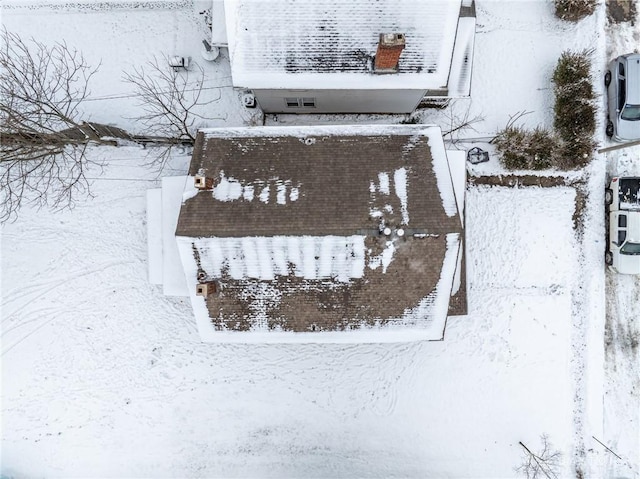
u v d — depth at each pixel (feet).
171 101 62.28
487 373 66.13
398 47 45.57
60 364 66.08
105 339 66.18
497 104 66.39
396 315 49.52
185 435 66.13
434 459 65.98
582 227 66.59
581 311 66.39
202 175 48.62
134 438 66.03
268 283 48.37
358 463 66.03
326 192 46.91
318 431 66.33
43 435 65.77
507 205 66.39
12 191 65.57
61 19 66.90
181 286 58.44
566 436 65.82
